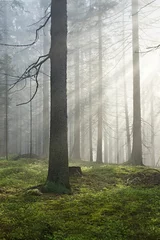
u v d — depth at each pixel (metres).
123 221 7.24
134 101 18.66
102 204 8.74
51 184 10.29
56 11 11.02
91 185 11.62
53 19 11.03
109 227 6.80
